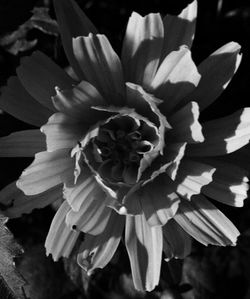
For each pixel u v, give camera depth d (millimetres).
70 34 182
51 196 188
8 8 212
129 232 188
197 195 187
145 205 183
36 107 185
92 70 179
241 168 183
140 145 190
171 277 223
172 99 180
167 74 177
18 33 221
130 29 177
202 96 183
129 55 180
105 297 231
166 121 173
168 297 225
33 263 230
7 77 215
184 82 177
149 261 187
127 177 189
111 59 177
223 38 228
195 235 185
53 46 223
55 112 181
